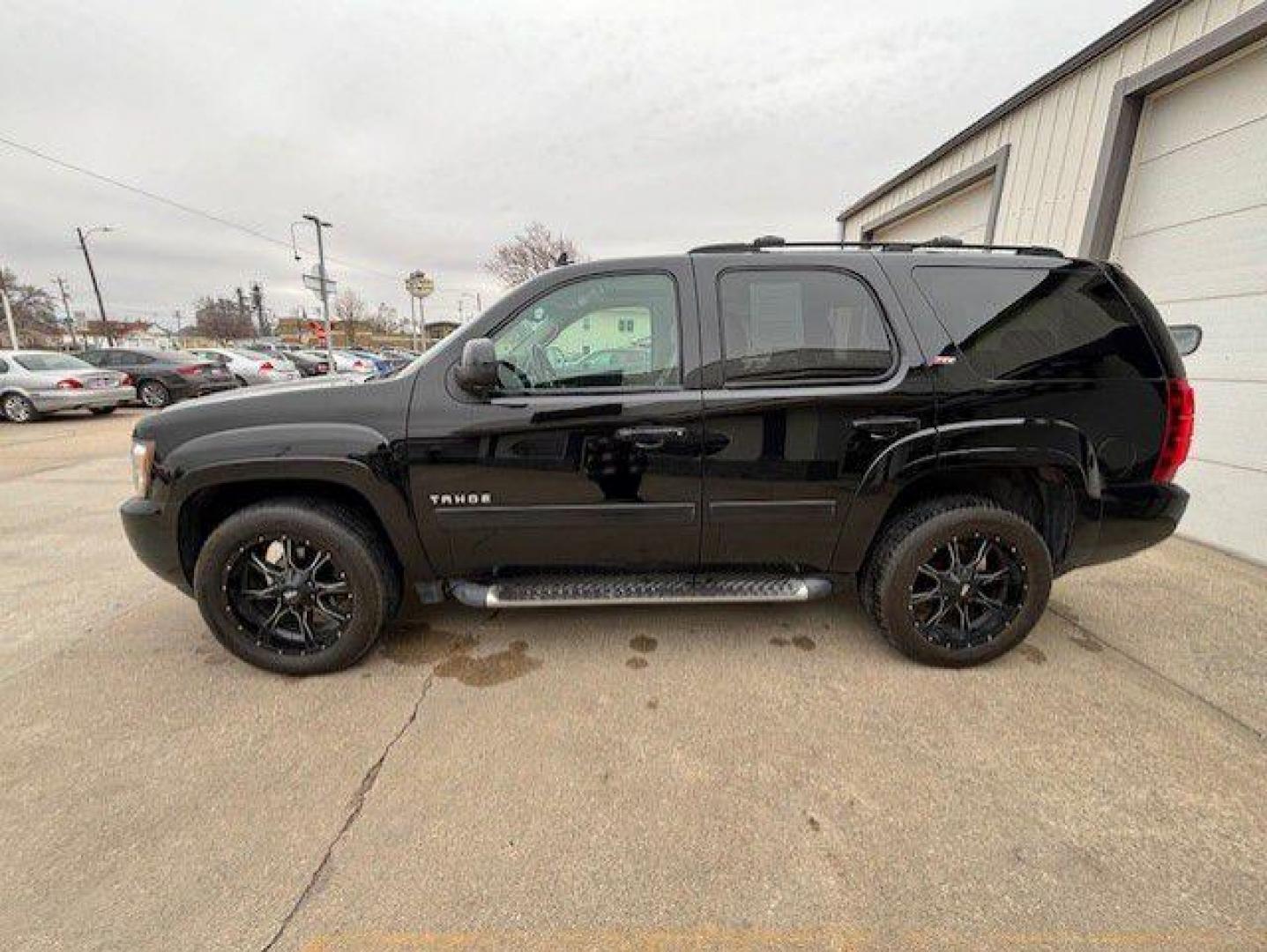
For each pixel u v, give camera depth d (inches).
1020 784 77.2
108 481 247.8
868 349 96.3
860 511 98.7
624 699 95.1
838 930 58.4
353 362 888.9
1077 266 99.3
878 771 79.4
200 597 98.3
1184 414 98.3
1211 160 160.4
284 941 57.6
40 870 64.9
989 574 102.6
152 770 79.7
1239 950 56.4
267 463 93.2
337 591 99.9
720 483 96.8
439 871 65.0
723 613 123.3
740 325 96.5
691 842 68.5
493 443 94.6
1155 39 169.8
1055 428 95.9
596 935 58.1
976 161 255.6
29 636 115.8
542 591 101.1
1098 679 100.3
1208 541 163.8
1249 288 152.3
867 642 112.1
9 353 444.5
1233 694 96.5
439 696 96.0
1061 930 58.4
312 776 78.9
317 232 754.2
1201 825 70.6
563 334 97.7
